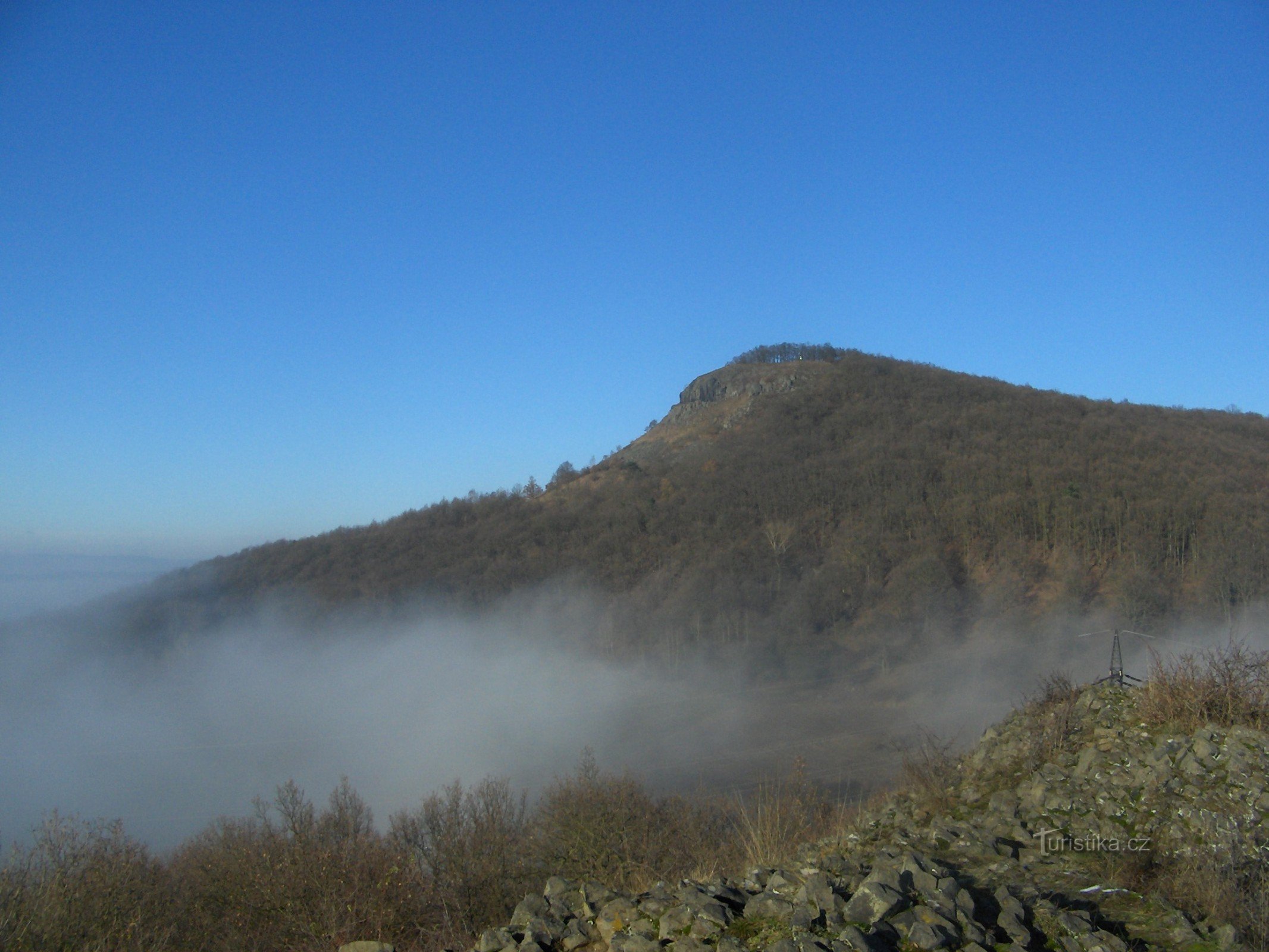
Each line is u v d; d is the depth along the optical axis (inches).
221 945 307.4
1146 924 179.8
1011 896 174.7
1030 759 306.5
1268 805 231.9
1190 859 212.5
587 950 176.9
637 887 322.3
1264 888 187.2
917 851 239.3
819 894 167.8
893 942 153.5
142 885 327.6
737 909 175.0
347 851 320.8
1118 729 307.9
